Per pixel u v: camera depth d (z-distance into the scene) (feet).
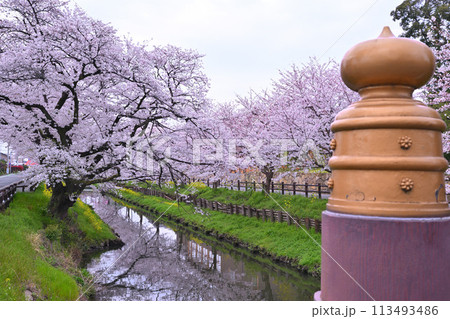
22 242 29.22
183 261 46.19
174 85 39.65
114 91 37.35
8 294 17.40
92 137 37.96
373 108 2.67
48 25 34.81
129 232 66.95
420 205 2.53
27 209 43.27
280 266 39.88
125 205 108.78
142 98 36.73
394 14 55.42
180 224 71.31
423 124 2.58
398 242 2.42
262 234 48.80
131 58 33.63
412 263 2.40
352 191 2.69
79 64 34.68
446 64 34.06
